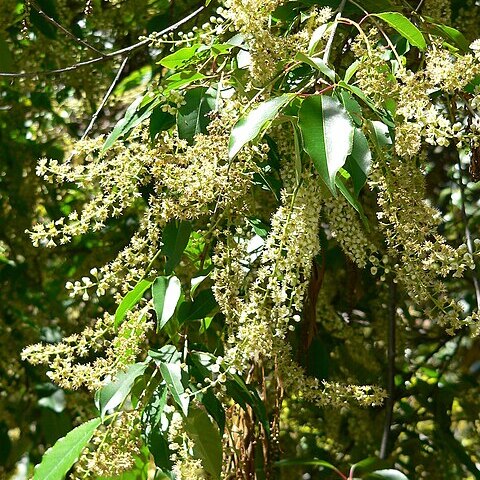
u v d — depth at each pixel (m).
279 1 1.25
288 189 1.27
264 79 1.24
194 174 1.25
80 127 2.28
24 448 2.31
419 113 1.19
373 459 1.54
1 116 2.29
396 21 1.28
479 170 1.34
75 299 2.21
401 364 2.08
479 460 2.14
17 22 2.03
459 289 2.13
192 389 1.31
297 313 1.53
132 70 2.09
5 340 2.20
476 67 1.19
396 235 1.24
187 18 1.53
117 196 1.30
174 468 1.28
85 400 2.09
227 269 1.29
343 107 1.15
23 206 2.24
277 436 1.43
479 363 2.47
